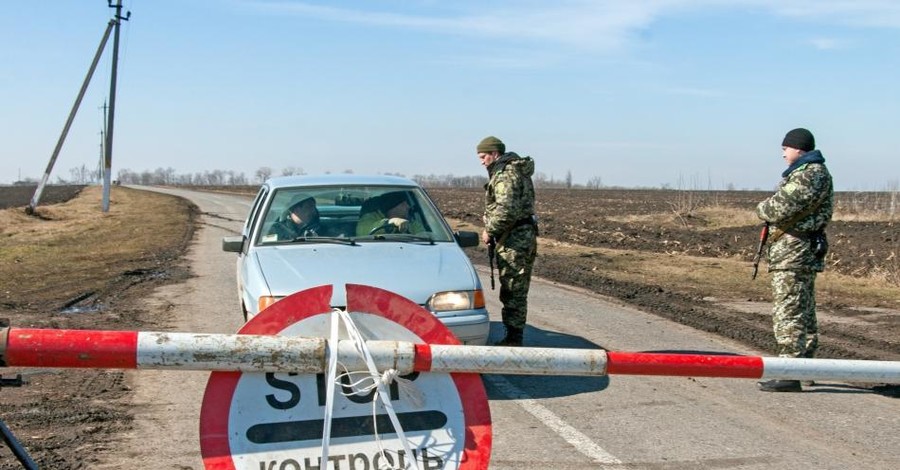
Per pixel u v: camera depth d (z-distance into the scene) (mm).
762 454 5152
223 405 3002
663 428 5648
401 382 3133
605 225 24828
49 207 39781
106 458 4867
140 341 2855
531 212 7367
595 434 5496
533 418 5844
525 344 8195
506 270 7316
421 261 6703
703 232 21938
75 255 17141
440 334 3236
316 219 7457
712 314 9938
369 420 3100
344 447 3064
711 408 6160
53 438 5191
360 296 3168
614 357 3195
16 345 2785
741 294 11562
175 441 5211
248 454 2996
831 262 15086
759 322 9469
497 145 7359
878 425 5797
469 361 3072
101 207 41906
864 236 19094
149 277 13430
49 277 13336
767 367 3301
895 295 11438
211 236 22781
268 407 3043
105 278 13219
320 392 3098
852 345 8289
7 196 59656
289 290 6125
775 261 6707
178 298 11133
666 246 18562
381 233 7383
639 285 12266
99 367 2857
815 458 5098
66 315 9680
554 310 10273
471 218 27844
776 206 6582
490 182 7328
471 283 6461
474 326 6305
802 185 6480
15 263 15477
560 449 5180
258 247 7133
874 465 4992
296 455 3035
